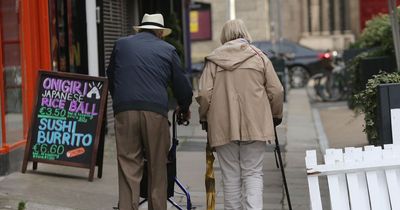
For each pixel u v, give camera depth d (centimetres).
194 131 2306
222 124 1091
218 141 1089
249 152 1099
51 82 1507
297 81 4684
